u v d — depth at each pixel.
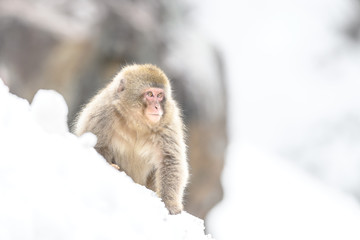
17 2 38.00
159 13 38.25
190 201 33.50
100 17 37.28
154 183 16.28
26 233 7.70
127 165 15.84
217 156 34.88
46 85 36.16
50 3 38.75
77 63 36.25
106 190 9.29
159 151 15.69
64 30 37.34
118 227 8.94
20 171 8.42
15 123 9.36
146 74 15.72
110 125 15.52
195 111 34.34
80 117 16.70
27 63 36.66
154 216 10.12
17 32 36.97
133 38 36.16
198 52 36.97
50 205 8.23
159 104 15.45
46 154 9.12
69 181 8.94
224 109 37.09
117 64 36.12
